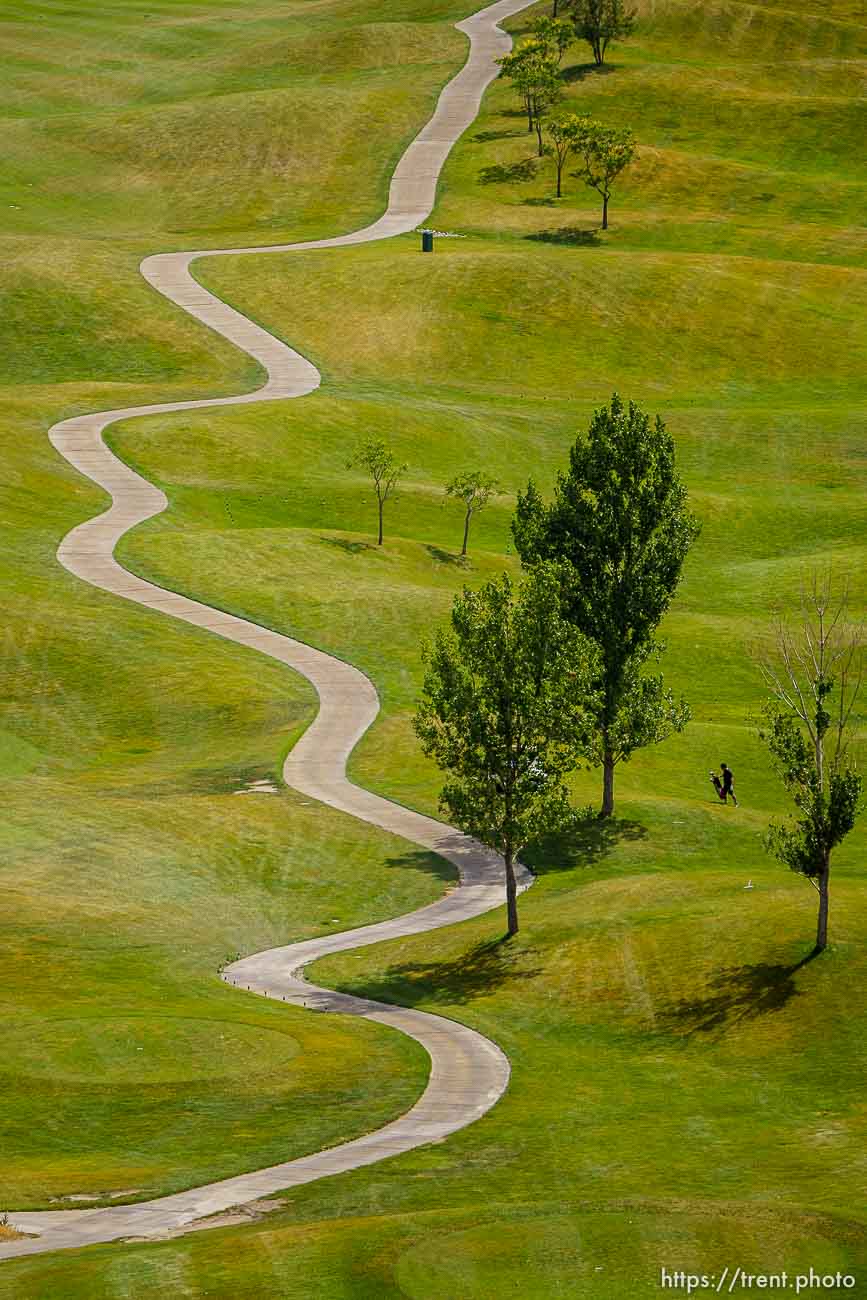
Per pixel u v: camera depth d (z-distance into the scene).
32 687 92.81
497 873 71.56
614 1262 32.59
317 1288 31.02
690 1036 51.91
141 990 56.19
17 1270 32.50
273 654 99.44
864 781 80.81
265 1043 50.22
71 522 118.69
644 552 77.94
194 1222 36.09
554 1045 52.00
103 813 76.19
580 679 65.44
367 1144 42.28
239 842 73.06
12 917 63.03
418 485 132.88
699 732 89.75
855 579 114.81
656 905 63.41
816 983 53.78
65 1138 42.47
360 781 81.75
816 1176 39.84
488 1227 34.53
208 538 116.31
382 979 58.66
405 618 105.81
